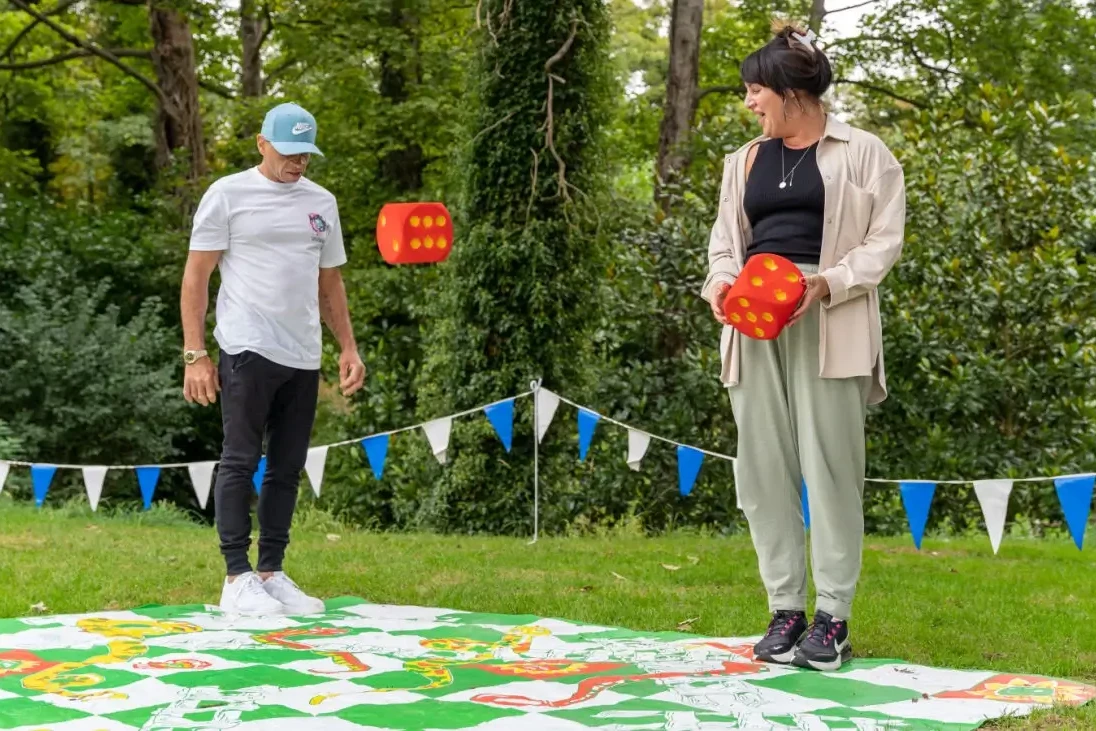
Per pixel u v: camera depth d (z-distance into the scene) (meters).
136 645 3.73
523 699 3.03
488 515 8.98
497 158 8.91
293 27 18.16
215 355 14.82
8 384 12.73
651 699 3.05
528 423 8.91
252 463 4.64
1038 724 2.86
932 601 5.21
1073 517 4.45
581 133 8.95
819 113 3.79
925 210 10.48
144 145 22.88
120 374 12.99
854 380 3.69
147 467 5.86
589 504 9.75
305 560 6.26
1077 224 10.62
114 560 5.95
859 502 3.72
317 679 3.25
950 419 10.25
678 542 7.86
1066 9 16.36
